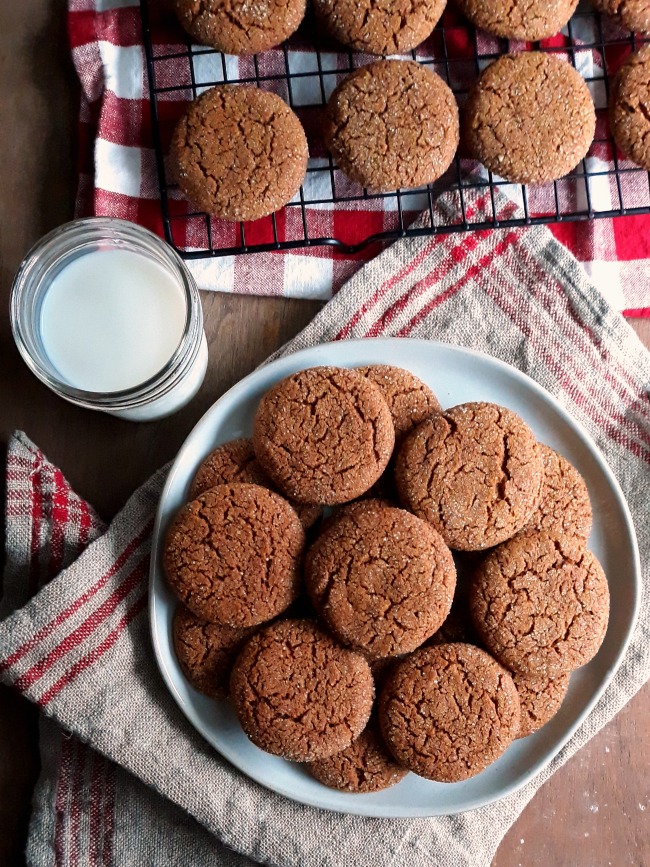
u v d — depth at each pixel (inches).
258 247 14.4
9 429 14.8
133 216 14.9
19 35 15.0
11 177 15.0
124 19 14.8
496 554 13.5
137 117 14.9
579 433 14.3
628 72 14.5
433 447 13.3
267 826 13.9
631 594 14.1
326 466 12.9
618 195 15.3
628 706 15.5
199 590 12.7
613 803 15.4
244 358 15.3
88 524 14.3
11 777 14.5
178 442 15.0
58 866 14.0
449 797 13.8
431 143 14.0
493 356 15.0
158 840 14.3
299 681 12.8
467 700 13.0
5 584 14.2
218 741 13.4
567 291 15.0
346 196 15.2
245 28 13.7
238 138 13.8
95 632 13.5
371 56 15.1
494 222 14.7
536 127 14.2
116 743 13.5
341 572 12.7
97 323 13.4
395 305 14.9
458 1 14.4
